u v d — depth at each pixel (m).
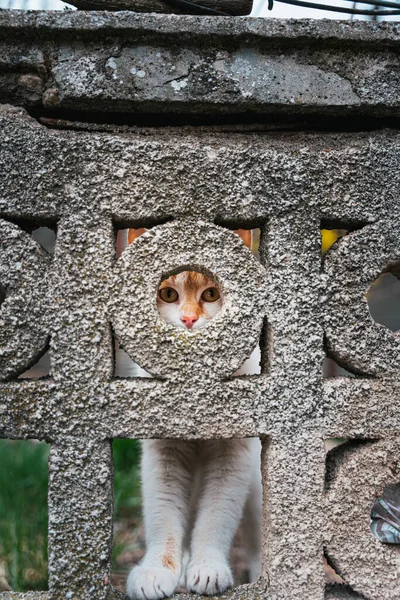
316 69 2.05
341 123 2.17
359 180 2.05
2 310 1.94
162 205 1.98
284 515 1.97
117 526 3.86
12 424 1.93
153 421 1.94
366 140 2.10
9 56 2.01
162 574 2.11
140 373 2.85
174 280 2.84
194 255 1.97
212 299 2.83
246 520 2.87
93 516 1.92
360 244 2.04
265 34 1.99
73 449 1.93
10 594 1.92
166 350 1.95
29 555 3.07
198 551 2.35
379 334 2.04
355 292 2.03
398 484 2.26
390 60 2.07
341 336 2.02
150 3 2.24
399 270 2.21
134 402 1.94
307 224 2.03
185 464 2.68
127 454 4.58
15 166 1.96
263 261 2.07
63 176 1.97
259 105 2.04
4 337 1.95
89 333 1.95
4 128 1.97
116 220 2.00
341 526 1.98
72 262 1.96
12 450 4.51
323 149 2.06
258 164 2.01
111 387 1.94
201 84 2.01
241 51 2.03
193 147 2.00
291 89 2.04
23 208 1.96
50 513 1.92
